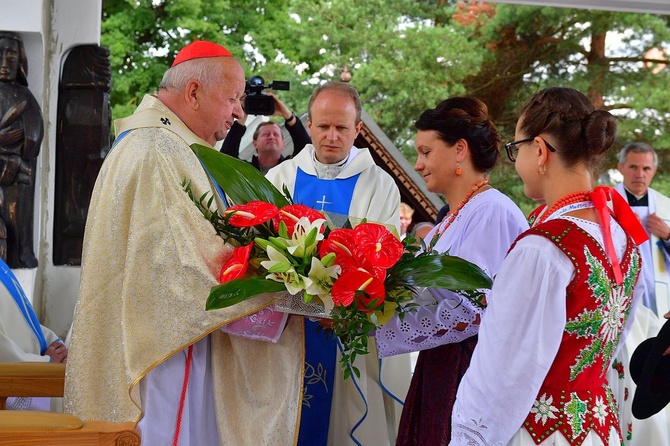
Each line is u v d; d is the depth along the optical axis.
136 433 2.35
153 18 13.76
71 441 2.29
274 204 2.74
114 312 2.64
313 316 2.62
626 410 3.28
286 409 2.72
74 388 2.63
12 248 4.29
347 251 2.50
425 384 2.79
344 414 3.36
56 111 4.62
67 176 4.63
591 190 2.22
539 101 2.24
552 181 2.23
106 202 2.68
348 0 14.62
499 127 14.50
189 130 2.84
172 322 2.58
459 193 2.88
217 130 2.88
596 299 2.10
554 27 14.61
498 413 2.07
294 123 4.54
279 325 2.67
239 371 2.72
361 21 14.39
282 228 2.54
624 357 3.29
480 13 14.90
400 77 13.79
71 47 4.62
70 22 4.59
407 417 2.85
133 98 13.68
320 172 3.59
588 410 2.12
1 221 4.25
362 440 3.32
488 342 2.09
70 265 4.66
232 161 2.76
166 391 2.63
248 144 6.27
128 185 2.66
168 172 2.67
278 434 2.69
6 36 4.28
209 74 2.83
